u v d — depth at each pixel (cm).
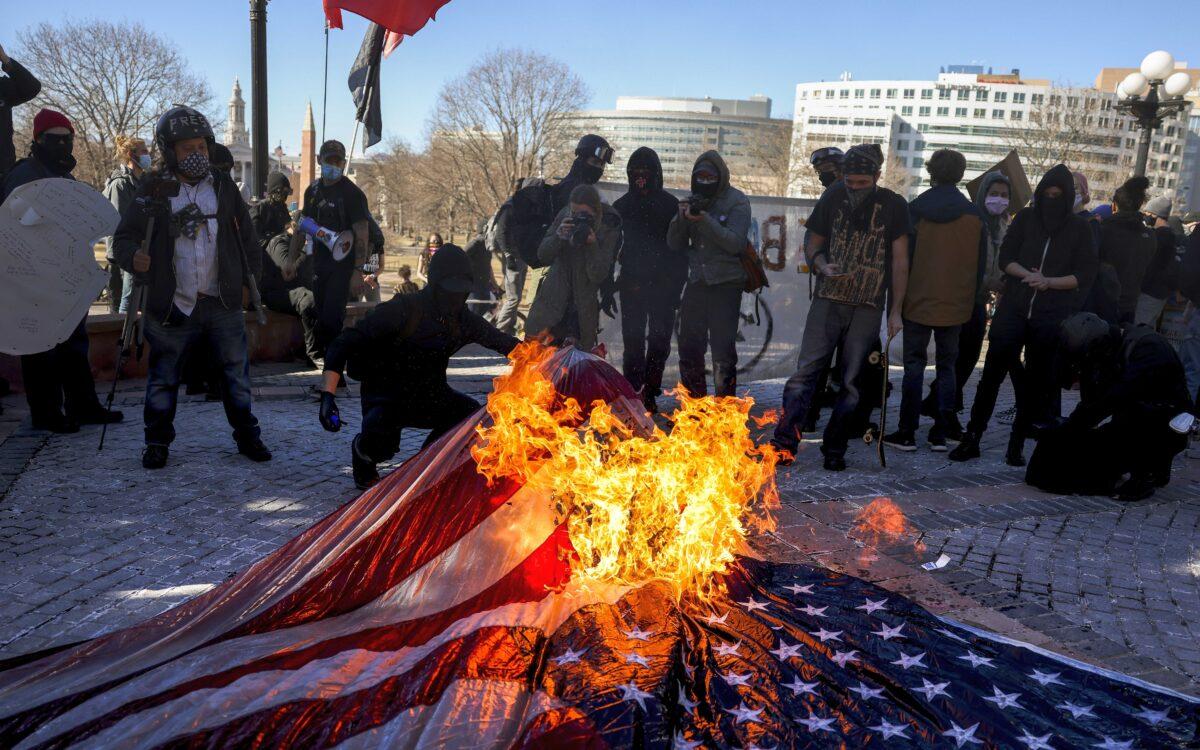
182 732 224
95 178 5203
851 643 288
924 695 259
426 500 321
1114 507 538
